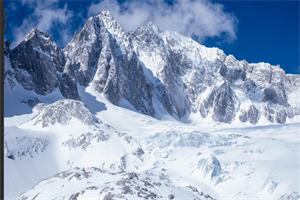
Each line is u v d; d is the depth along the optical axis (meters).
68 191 118.31
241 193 189.12
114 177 127.12
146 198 107.00
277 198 178.88
